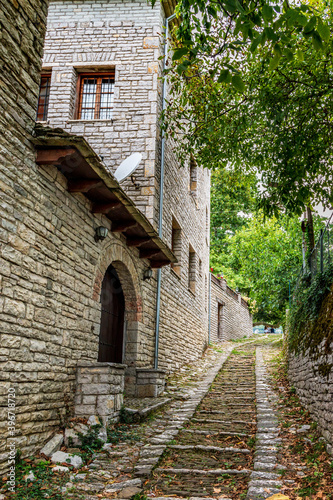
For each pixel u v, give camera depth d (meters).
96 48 9.97
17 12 4.46
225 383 10.00
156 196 9.40
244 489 4.08
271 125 6.30
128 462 4.80
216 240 29.44
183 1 4.18
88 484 4.10
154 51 9.87
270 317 24.48
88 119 9.72
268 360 12.76
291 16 3.40
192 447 5.36
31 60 4.70
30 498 3.62
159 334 9.78
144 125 9.49
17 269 4.31
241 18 3.61
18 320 4.30
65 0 10.28
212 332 18.66
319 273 7.00
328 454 4.69
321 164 6.48
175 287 11.49
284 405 7.50
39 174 4.81
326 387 5.21
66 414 5.28
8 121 4.23
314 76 5.83
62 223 5.35
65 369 5.32
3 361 4.02
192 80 7.30
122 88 9.72
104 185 5.62
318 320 6.52
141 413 6.49
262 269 15.37
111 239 7.07
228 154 7.36
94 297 6.29
